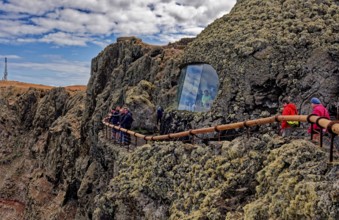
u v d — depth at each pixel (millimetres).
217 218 10492
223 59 22609
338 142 11398
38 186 48656
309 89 19578
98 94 43844
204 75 23859
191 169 13320
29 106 66500
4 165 62062
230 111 20938
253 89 20641
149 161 15727
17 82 93688
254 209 9188
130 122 25234
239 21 25297
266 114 19859
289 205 8258
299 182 8430
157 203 14250
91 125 38062
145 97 31125
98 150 30359
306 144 9578
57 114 59062
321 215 7445
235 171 11336
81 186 33562
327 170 8430
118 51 44500
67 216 39594
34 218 45688
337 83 19266
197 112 22969
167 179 14188
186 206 12281
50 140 52625
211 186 11828
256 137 12086
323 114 12828
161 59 35625
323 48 19969
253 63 21000
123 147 24172
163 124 25641
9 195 56406
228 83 21578
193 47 26047
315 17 22469
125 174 16656
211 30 26500
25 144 62781
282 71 20281
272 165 9727
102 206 16547
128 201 15219
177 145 15016
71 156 43500
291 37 21078
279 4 25297
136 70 37250
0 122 66500
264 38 21516
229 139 20172
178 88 26422
